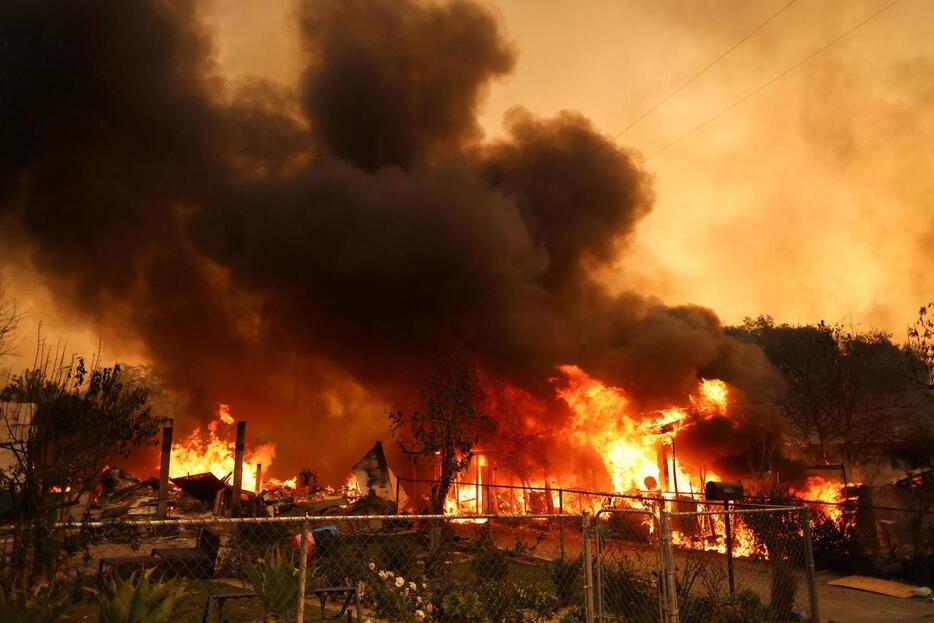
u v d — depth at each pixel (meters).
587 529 5.83
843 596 10.45
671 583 5.96
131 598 4.77
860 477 18.92
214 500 18.78
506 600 8.25
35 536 6.23
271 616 6.45
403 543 9.88
